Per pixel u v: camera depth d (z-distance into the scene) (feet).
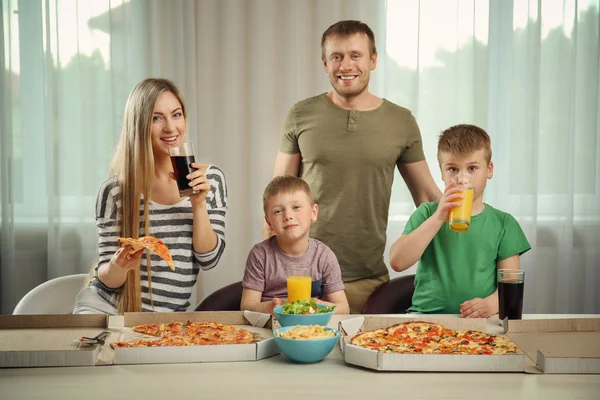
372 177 8.90
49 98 11.00
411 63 11.22
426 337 5.05
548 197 11.62
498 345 4.85
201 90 11.32
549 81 11.50
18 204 11.21
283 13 11.20
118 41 11.06
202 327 5.37
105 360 4.78
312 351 4.69
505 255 7.19
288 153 9.43
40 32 11.05
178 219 7.15
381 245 9.11
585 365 4.51
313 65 11.28
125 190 7.09
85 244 11.21
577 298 11.78
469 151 7.11
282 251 7.26
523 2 11.27
